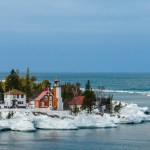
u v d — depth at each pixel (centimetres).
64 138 18775
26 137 18912
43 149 16612
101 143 17800
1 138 18638
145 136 19525
